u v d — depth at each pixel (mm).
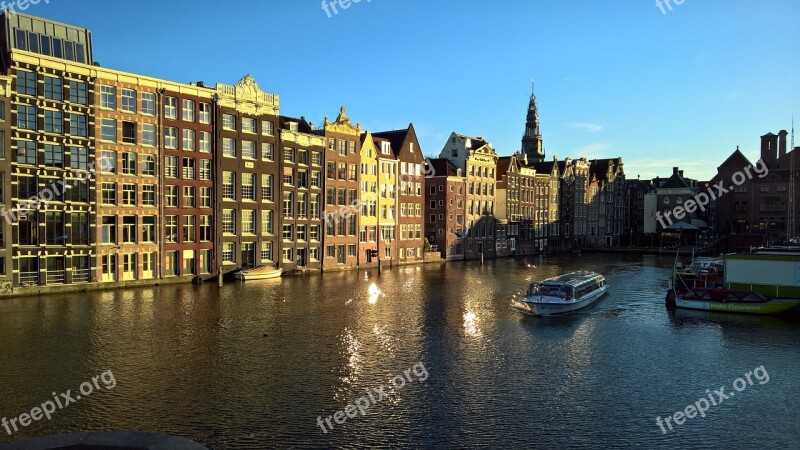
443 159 108688
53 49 55938
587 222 149875
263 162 73250
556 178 138500
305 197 80000
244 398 26906
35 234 53219
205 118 67375
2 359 32156
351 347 36406
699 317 48031
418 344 37562
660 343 38625
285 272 76562
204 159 67250
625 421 24891
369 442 22438
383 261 92438
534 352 36000
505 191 121062
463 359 34156
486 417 25125
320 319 44969
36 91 53188
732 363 33906
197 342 36812
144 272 61906
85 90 56750
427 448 22016
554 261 109312
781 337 40469
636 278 79188
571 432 23656
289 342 37375
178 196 64688
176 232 64688
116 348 34875
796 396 28250
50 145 54312
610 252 137375
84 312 45188
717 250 131375
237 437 22656
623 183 164375
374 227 91562
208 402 26328
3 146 50906
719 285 56562
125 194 60156
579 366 33031
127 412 24938
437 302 54562
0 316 43125
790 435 23641
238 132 70125
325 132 82250
